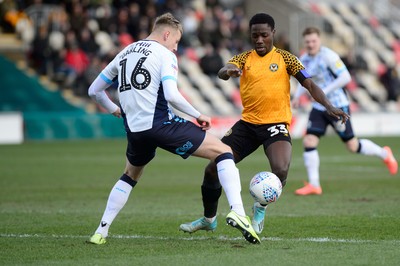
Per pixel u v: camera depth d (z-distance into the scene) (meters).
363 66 132.38
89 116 98.88
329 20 134.88
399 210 35.00
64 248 25.09
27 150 79.50
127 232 28.94
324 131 43.09
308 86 27.78
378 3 148.75
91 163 64.44
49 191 44.66
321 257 23.02
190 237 27.59
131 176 26.52
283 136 28.22
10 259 23.28
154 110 25.14
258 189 26.30
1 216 33.94
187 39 117.69
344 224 30.55
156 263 22.36
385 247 24.80
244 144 28.98
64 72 102.88
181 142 25.31
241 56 28.94
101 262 22.62
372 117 109.69
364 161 66.31
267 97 28.30
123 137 101.06
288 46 113.69
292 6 128.62
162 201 39.62
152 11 109.56
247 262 22.33
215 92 114.94
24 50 105.50
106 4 110.00
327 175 53.94
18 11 108.62
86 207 37.28
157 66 25.08
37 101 101.75
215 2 124.06
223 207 37.00
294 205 37.53
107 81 26.38
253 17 28.55
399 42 141.88
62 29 103.69
